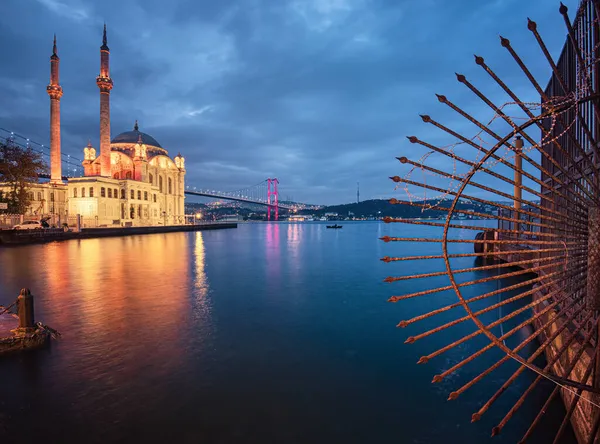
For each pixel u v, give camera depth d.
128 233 61.34
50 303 12.70
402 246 45.56
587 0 3.48
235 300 13.77
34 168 52.34
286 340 9.10
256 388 6.54
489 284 17.52
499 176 2.86
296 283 17.80
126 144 87.25
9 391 6.35
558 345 6.05
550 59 2.52
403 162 2.84
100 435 5.12
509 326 10.30
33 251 32.34
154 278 18.62
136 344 8.71
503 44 2.51
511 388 6.45
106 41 67.75
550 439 5.00
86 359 7.75
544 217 3.03
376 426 5.37
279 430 5.25
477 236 24.20
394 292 15.62
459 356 8.00
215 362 7.69
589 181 2.88
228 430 5.27
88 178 63.50
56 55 67.06
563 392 5.66
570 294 3.08
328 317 11.34
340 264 26.56
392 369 7.37
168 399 6.13
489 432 5.21
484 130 2.73
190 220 114.75
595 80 3.54
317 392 6.40
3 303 12.62
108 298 13.63
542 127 2.68
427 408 5.87
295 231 105.94
